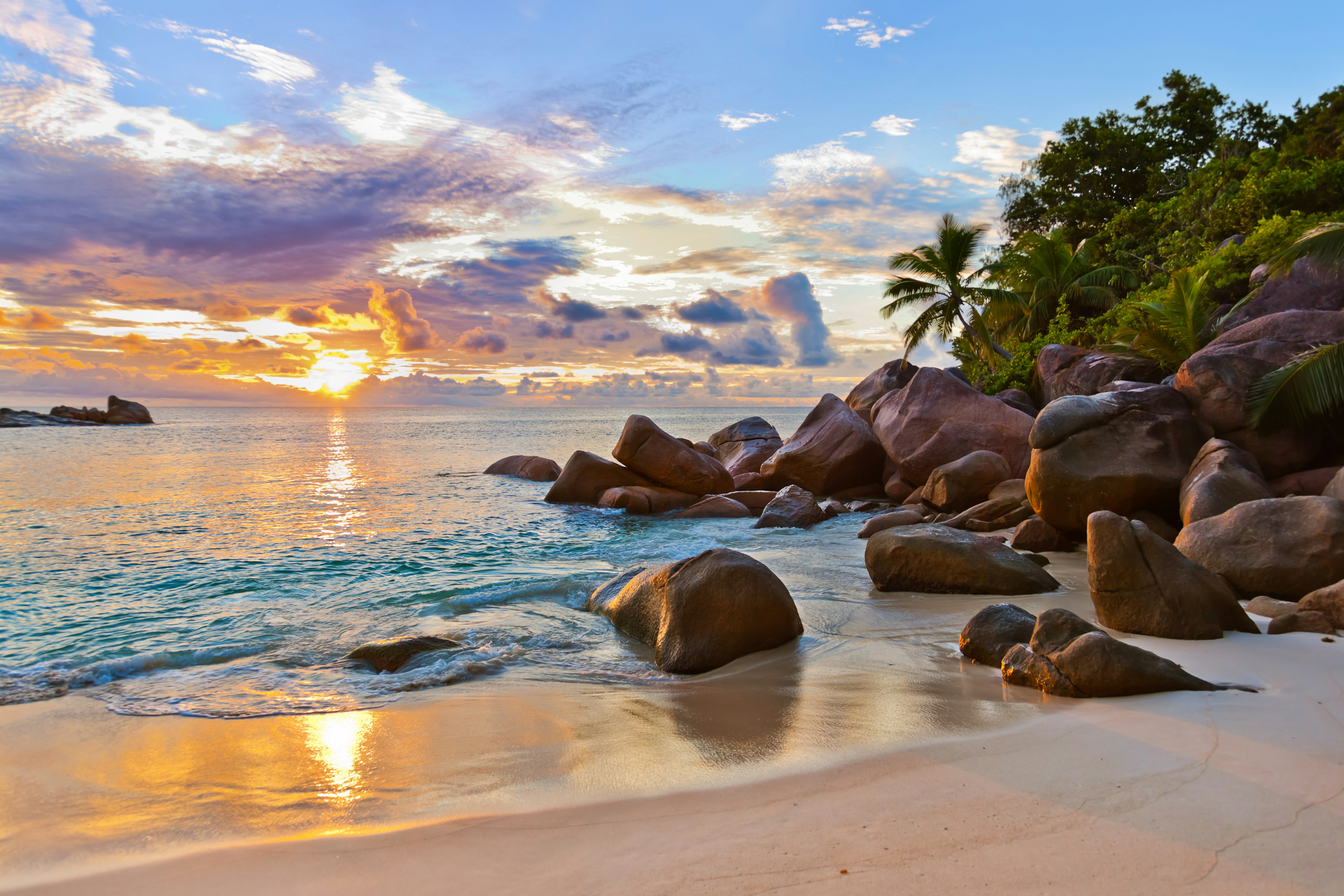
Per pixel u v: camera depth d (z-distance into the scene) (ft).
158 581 36.76
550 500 70.23
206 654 24.17
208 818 12.64
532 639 25.41
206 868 10.68
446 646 24.11
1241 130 129.08
